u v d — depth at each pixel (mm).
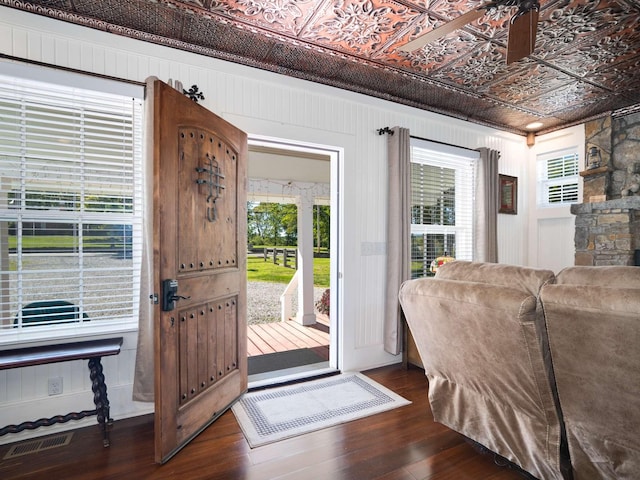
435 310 1744
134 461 1885
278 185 5004
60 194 2234
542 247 4496
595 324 1208
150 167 2049
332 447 2018
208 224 2266
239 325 2648
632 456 1274
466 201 4199
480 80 3125
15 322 2152
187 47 2500
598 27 2295
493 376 1617
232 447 2016
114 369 2336
